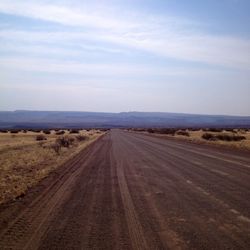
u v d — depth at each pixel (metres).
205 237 7.25
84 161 23.45
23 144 45.00
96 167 20.05
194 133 87.69
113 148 35.78
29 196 11.83
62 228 7.96
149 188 13.20
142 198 11.36
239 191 12.43
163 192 12.38
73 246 6.74
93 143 46.16
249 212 9.40
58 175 17.00
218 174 16.66
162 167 19.62
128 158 25.00
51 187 13.61
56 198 11.43
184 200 11.01
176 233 7.54
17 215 9.23
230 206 10.13
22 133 99.75
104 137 66.50
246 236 7.32
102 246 6.73
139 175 16.69
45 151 32.41
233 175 16.30
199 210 9.66
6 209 10.00
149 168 19.28
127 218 8.84
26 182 14.85
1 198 11.63
